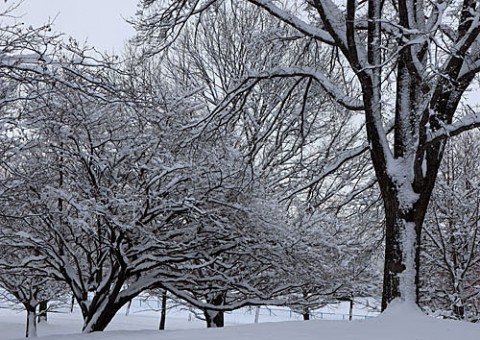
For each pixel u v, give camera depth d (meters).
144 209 10.62
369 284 14.27
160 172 10.88
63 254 11.25
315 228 12.55
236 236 11.85
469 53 8.68
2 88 8.67
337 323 7.31
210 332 6.96
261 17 17.33
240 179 11.80
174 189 11.25
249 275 13.31
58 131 10.02
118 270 11.84
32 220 11.56
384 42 10.18
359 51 8.99
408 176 8.26
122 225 9.66
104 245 11.30
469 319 15.01
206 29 17.23
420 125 7.59
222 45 17.31
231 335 6.49
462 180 17.11
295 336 6.24
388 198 8.33
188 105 12.04
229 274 13.36
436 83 7.33
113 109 11.09
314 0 9.34
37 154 10.72
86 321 10.95
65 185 10.95
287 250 12.03
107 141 10.85
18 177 10.30
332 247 12.70
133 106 9.39
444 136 7.65
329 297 14.16
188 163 10.44
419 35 8.04
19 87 8.88
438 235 15.98
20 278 14.63
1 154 9.41
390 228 8.20
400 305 7.71
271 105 16.58
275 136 17.27
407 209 8.09
